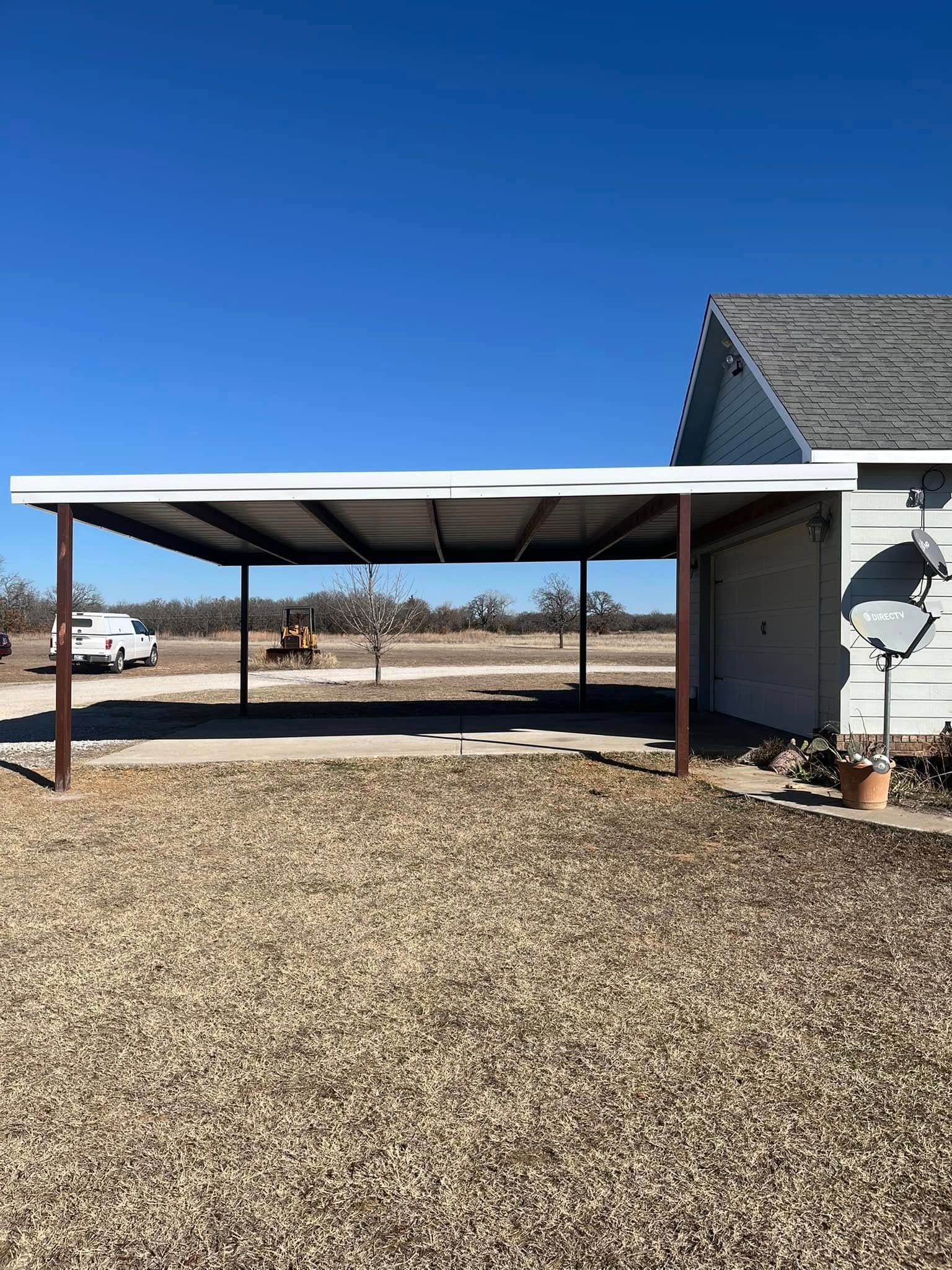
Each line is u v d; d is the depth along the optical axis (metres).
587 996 3.91
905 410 9.70
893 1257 2.30
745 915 4.98
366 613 23.22
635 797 8.20
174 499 8.69
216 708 16.97
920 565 9.33
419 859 6.18
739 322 11.91
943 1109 3.01
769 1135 2.85
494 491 8.74
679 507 8.77
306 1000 3.89
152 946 4.54
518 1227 2.42
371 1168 2.68
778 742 9.94
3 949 4.51
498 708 16.91
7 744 12.03
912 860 6.08
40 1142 2.83
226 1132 2.88
